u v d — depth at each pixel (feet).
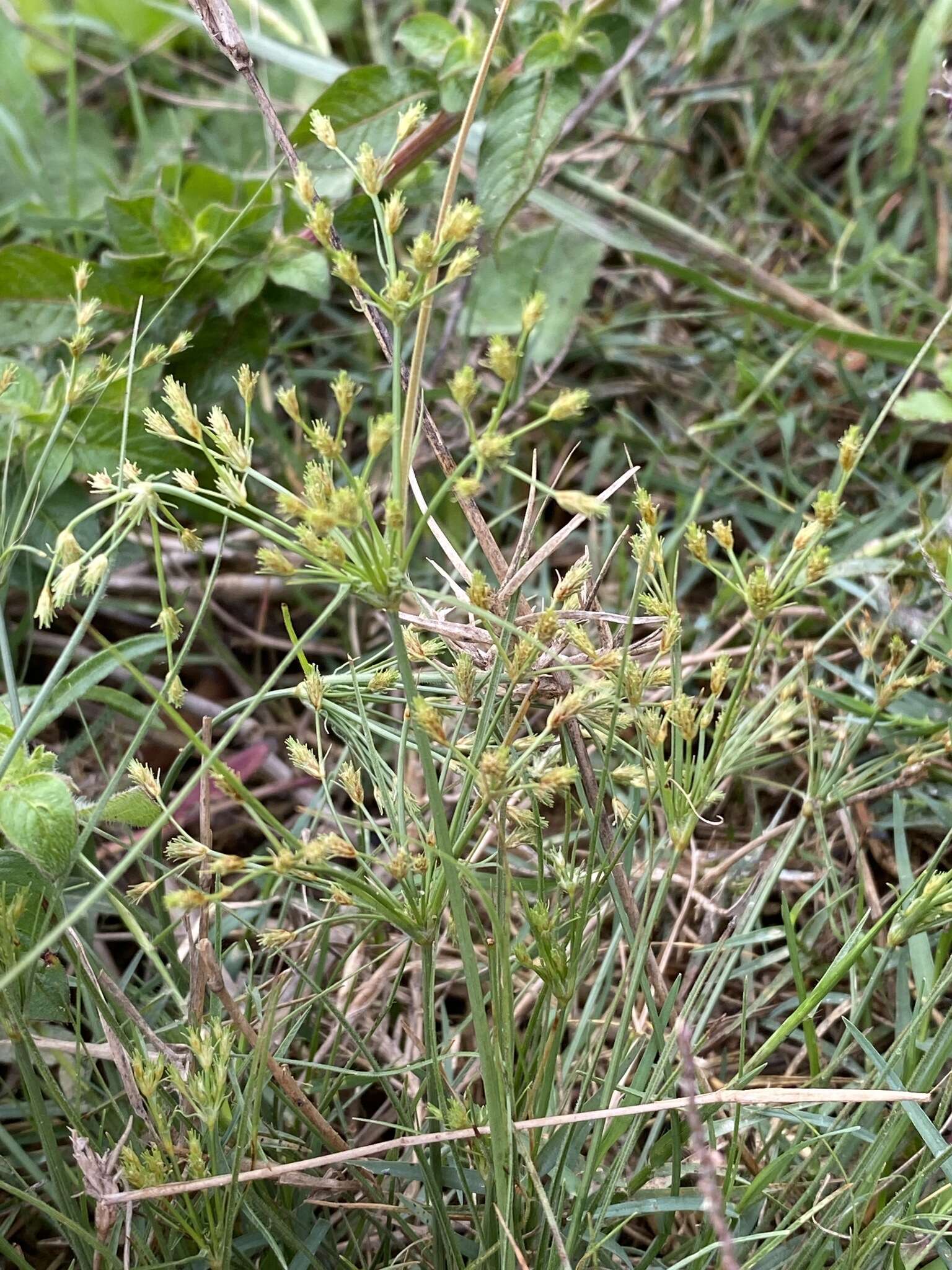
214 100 1.61
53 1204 0.79
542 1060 0.69
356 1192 0.76
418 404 0.68
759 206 1.62
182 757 0.75
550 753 0.74
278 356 1.42
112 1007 0.75
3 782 0.64
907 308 1.46
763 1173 0.70
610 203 1.31
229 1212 0.65
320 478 0.60
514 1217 0.66
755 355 1.40
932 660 0.84
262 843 1.08
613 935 0.83
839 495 0.67
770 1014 0.88
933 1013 0.86
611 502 1.31
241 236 1.09
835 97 1.69
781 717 0.82
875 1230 0.69
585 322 1.45
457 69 1.09
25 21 1.73
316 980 0.81
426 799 1.01
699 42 1.69
